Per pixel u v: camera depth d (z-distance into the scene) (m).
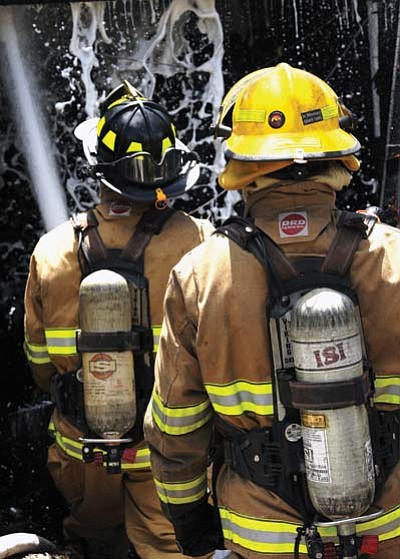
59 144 5.09
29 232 5.30
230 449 2.37
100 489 3.45
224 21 5.14
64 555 3.29
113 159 3.41
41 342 3.49
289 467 2.26
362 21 5.00
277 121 2.38
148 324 3.22
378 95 5.00
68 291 3.31
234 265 2.30
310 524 2.26
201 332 2.28
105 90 4.92
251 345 2.27
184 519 2.46
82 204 5.18
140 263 3.25
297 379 2.19
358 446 2.15
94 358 3.08
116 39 4.86
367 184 5.11
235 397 2.30
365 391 2.16
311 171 2.36
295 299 2.26
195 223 3.37
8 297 5.42
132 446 3.24
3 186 5.23
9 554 3.06
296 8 5.11
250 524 2.30
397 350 2.31
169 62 4.96
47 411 5.10
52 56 4.89
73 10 4.78
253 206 2.39
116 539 3.76
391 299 2.29
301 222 2.32
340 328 2.12
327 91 2.45
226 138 2.52
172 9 4.86
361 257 2.31
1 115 5.05
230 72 5.24
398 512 2.34
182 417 2.35
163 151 3.40
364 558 2.34
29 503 4.82
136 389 3.21
